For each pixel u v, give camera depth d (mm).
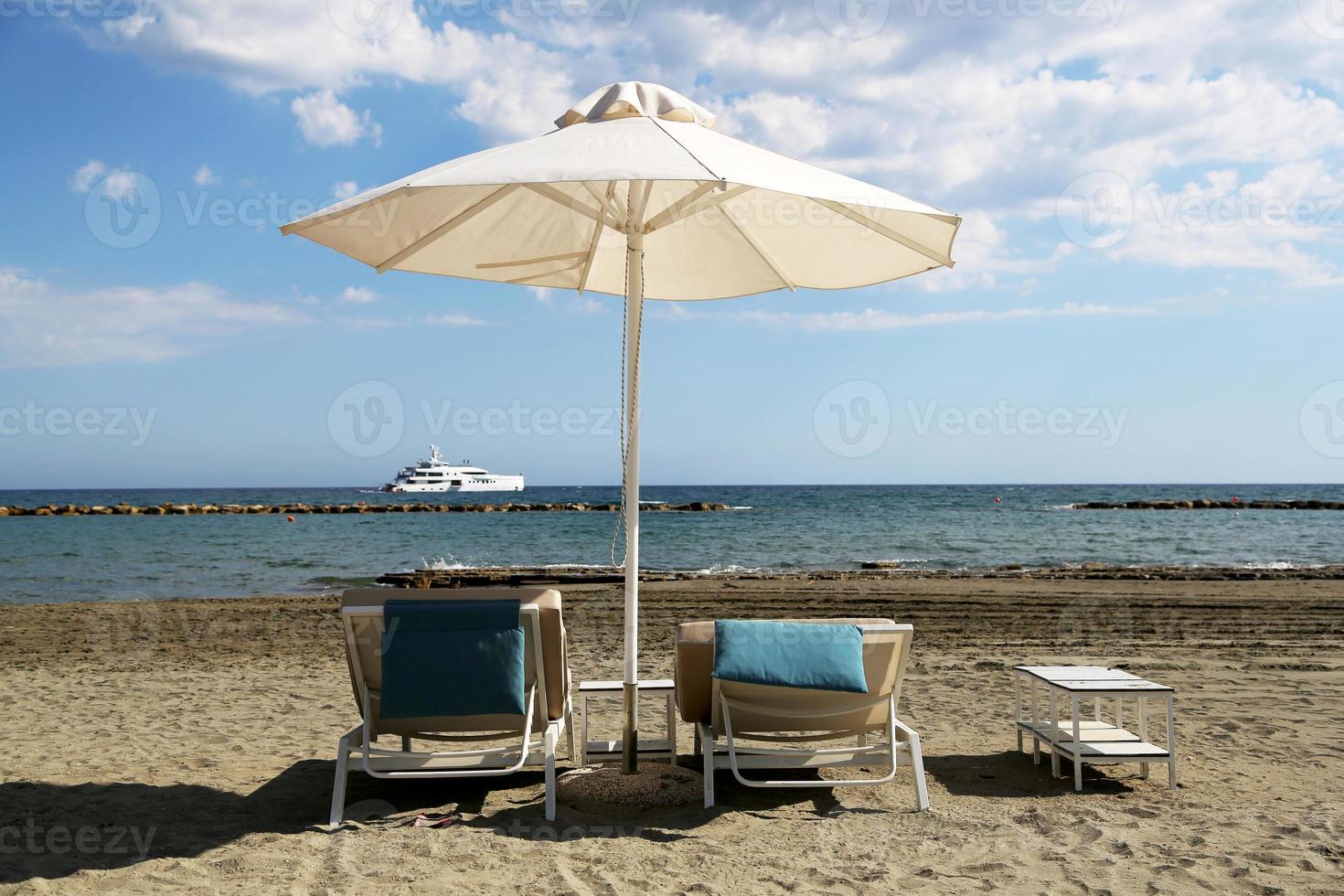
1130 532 31609
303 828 3549
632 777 4090
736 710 3900
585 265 5273
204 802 3924
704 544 27453
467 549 26531
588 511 63750
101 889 2893
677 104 3975
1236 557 22703
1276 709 5785
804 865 3123
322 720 5648
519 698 3619
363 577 18266
